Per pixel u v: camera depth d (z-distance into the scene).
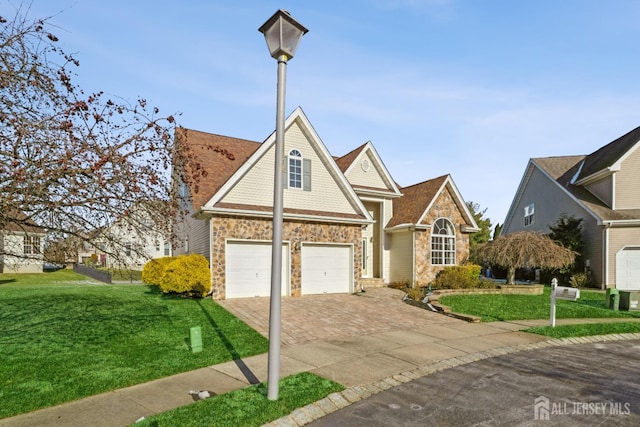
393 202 22.38
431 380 6.19
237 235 14.05
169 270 13.32
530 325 11.01
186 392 5.48
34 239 6.75
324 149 16.28
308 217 15.56
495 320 11.68
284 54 5.30
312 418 4.71
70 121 5.50
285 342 8.45
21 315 10.34
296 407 4.86
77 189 5.52
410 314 12.20
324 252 16.44
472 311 13.02
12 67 5.50
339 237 16.66
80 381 5.85
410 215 19.69
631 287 20.02
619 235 20.30
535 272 25.77
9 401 5.10
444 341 8.83
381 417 4.78
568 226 22.31
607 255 20.36
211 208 13.45
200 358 7.07
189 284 13.16
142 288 16.62
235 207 14.01
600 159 24.08
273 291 5.11
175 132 7.07
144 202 6.47
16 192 5.24
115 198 6.10
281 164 5.18
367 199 20.14
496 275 30.06
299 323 10.45
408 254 19.28
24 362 6.66
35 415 4.71
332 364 6.85
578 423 4.63
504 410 5.01
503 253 18.34
